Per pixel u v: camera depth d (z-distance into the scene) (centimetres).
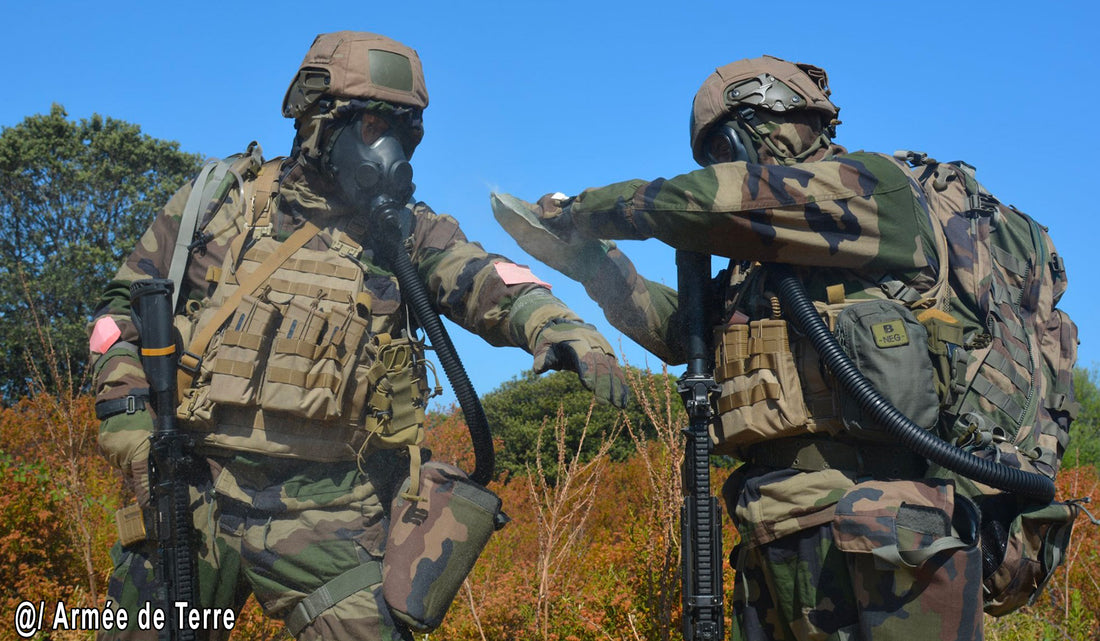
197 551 229
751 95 238
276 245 236
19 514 524
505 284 235
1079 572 495
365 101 232
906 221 223
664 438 388
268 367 221
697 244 227
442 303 244
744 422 225
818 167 221
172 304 230
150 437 223
